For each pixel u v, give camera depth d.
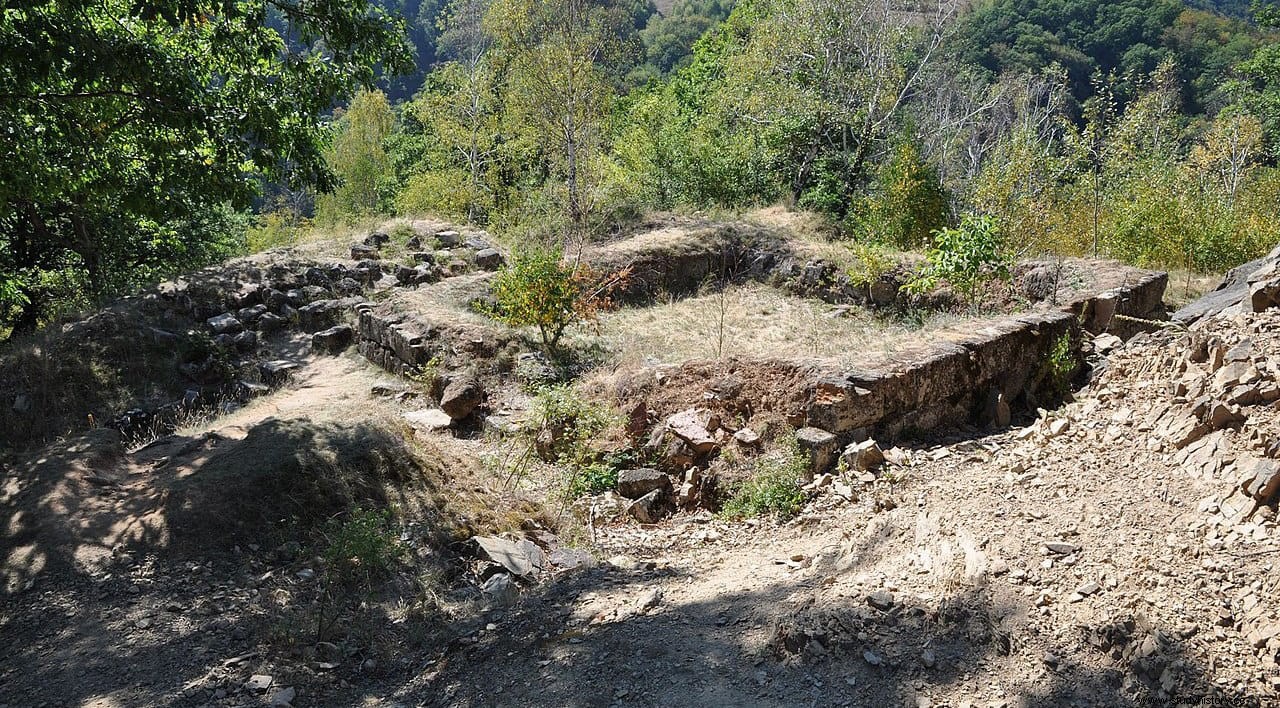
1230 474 5.00
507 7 22.52
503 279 11.47
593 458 7.80
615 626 4.77
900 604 4.45
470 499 6.96
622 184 23.28
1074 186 25.86
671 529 6.77
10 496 6.55
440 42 41.16
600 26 23.66
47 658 4.81
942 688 3.85
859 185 22.92
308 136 9.55
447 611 5.41
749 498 6.82
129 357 11.19
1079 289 11.75
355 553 5.61
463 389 9.19
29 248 17.61
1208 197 20.03
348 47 9.19
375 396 10.15
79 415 9.99
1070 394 8.25
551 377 10.16
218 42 8.59
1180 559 4.39
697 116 30.22
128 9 9.23
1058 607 4.17
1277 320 6.42
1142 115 27.31
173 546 5.89
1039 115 33.19
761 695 3.93
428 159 33.81
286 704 4.38
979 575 4.52
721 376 8.25
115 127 8.88
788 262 15.32
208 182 9.04
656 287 15.11
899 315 13.34
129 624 5.11
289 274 14.12
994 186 19.25
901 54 25.89
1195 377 6.35
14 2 6.80
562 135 23.16
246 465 6.70
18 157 8.31
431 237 16.42
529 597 5.49
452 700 4.27
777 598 4.82
